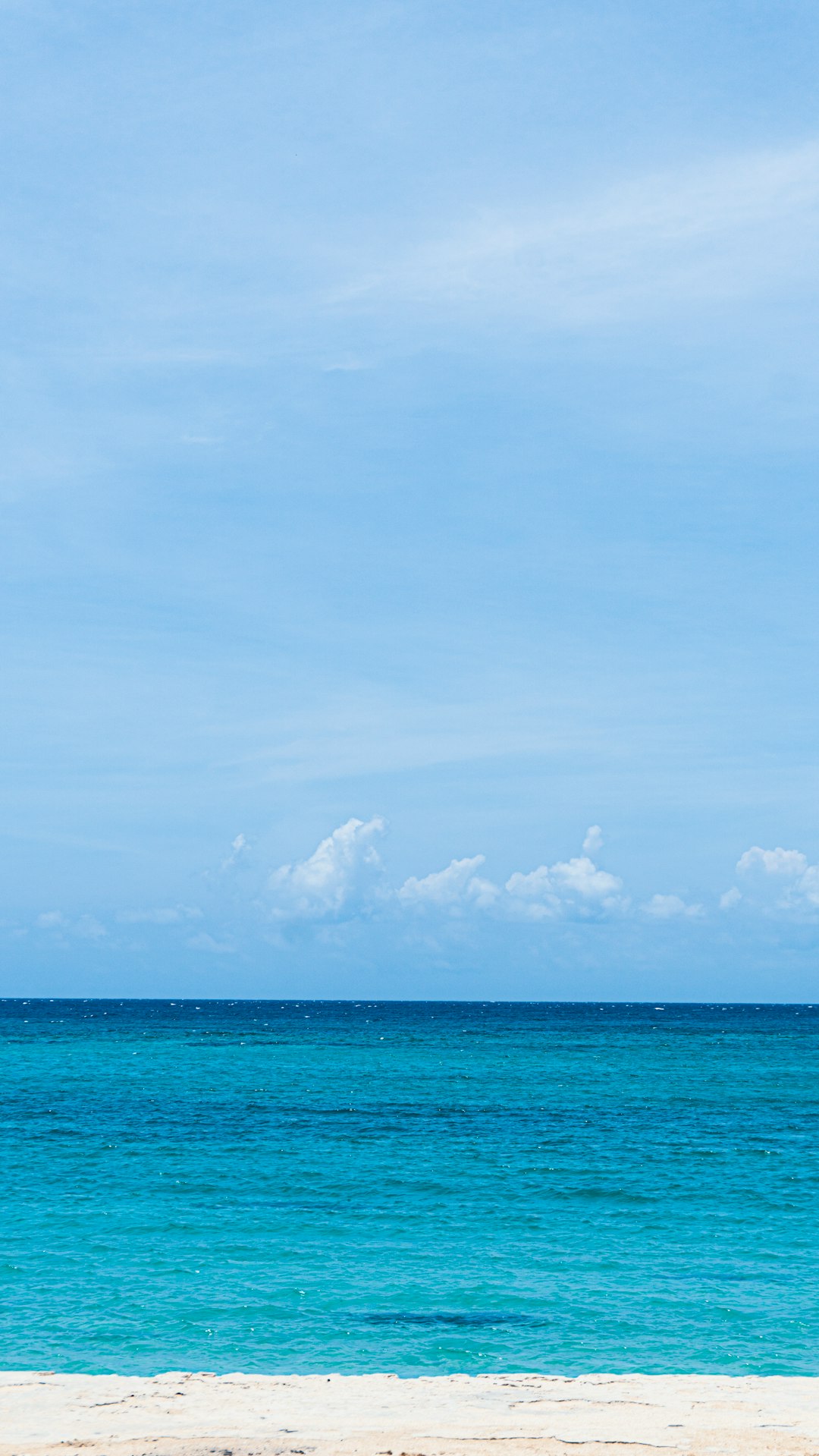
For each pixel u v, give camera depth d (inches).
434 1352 732.7
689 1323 797.2
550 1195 1272.1
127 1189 1284.4
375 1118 1990.7
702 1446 513.7
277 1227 1093.8
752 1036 5762.8
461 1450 504.4
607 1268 948.6
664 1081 2856.8
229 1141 1679.4
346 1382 643.5
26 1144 1627.7
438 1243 1035.3
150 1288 872.9
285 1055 3846.0
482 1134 1782.7
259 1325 786.2
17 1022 7303.2
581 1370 702.5
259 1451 499.8
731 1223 1130.0
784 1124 1951.3
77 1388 619.8
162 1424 547.5
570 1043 4854.8
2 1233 1059.3
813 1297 861.2
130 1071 3068.4
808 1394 619.5
